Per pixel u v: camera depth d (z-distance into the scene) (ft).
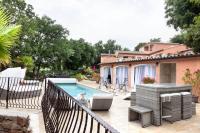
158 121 24.79
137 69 69.15
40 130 19.21
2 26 16.87
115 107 35.17
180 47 93.35
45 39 107.76
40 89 37.29
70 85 71.56
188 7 56.54
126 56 106.83
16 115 18.90
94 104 31.37
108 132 6.37
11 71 40.63
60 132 13.62
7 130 18.88
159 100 25.03
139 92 27.94
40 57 105.60
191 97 28.81
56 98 16.01
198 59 43.47
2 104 29.01
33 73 97.14
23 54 82.12
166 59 53.16
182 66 47.91
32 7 92.68
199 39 42.39
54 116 16.10
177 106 26.89
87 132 19.85
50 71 111.45
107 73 94.63
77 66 130.11
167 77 59.62
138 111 24.86
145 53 106.83
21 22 79.77
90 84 79.66
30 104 29.45
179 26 60.85
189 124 25.49
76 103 10.40
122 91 58.13
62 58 111.96
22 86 35.32
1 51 16.84
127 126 24.54
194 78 44.06
